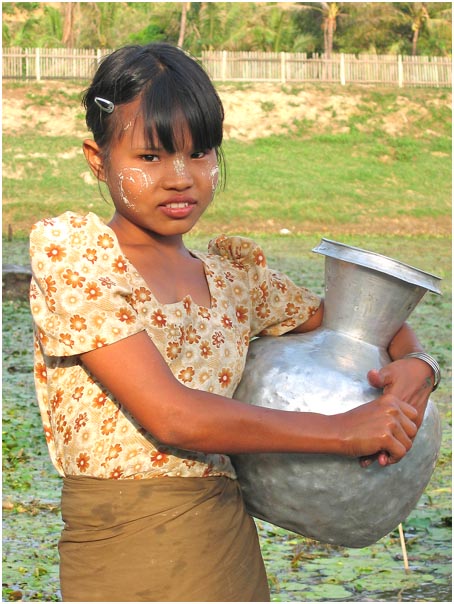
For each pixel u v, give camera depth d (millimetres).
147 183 1959
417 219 21891
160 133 1934
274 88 27172
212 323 2076
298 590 3793
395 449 1900
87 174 21875
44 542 4359
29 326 10242
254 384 2064
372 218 21719
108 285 1914
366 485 2021
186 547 1945
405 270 2117
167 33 29422
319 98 26984
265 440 1887
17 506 4832
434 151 25562
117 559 1940
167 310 1990
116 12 29297
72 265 1921
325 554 4254
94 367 1907
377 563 4129
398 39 31406
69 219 1956
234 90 26766
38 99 24625
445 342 9430
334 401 2000
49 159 22328
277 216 21203
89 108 2037
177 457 1975
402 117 26703
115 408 1960
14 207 19875
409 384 2025
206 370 2025
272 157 24375
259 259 2244
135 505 1947
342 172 23891
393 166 24641
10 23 30156
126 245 2043
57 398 2004
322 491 2023
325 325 2201
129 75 1956
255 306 2242
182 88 1955
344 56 28219
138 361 1886
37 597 3705
